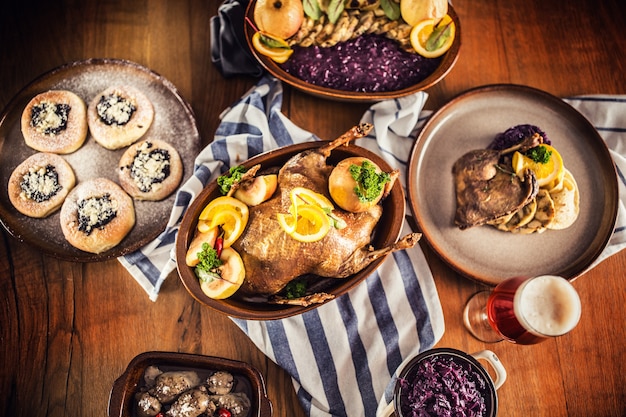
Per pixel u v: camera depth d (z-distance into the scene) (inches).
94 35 40.1
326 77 37.3
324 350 36.1
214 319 36.4
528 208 35.8
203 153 36.3
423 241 37.6
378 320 36.6
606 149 37.5
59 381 35.4
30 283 36.4
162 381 32.6
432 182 37.4
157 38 40.3
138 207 36.6
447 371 31.9
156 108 38.2
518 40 41.5
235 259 31.3
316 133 39.3
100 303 36.4
